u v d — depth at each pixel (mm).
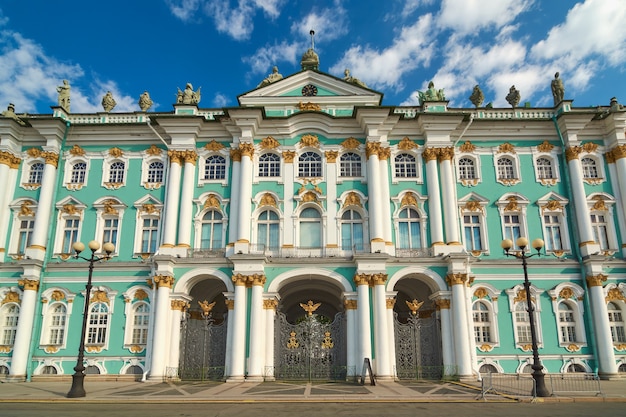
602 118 33156
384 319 28422
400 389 23203
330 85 34188
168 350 28953
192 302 33000
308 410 16422
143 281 30875
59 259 31578
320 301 38219
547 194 32656
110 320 30312
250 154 32094
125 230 32062
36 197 32625
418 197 31984
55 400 19375
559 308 30812
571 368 29688
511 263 31188
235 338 28094
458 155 33406
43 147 33188
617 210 32312
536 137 33781
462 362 27922
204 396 20312
